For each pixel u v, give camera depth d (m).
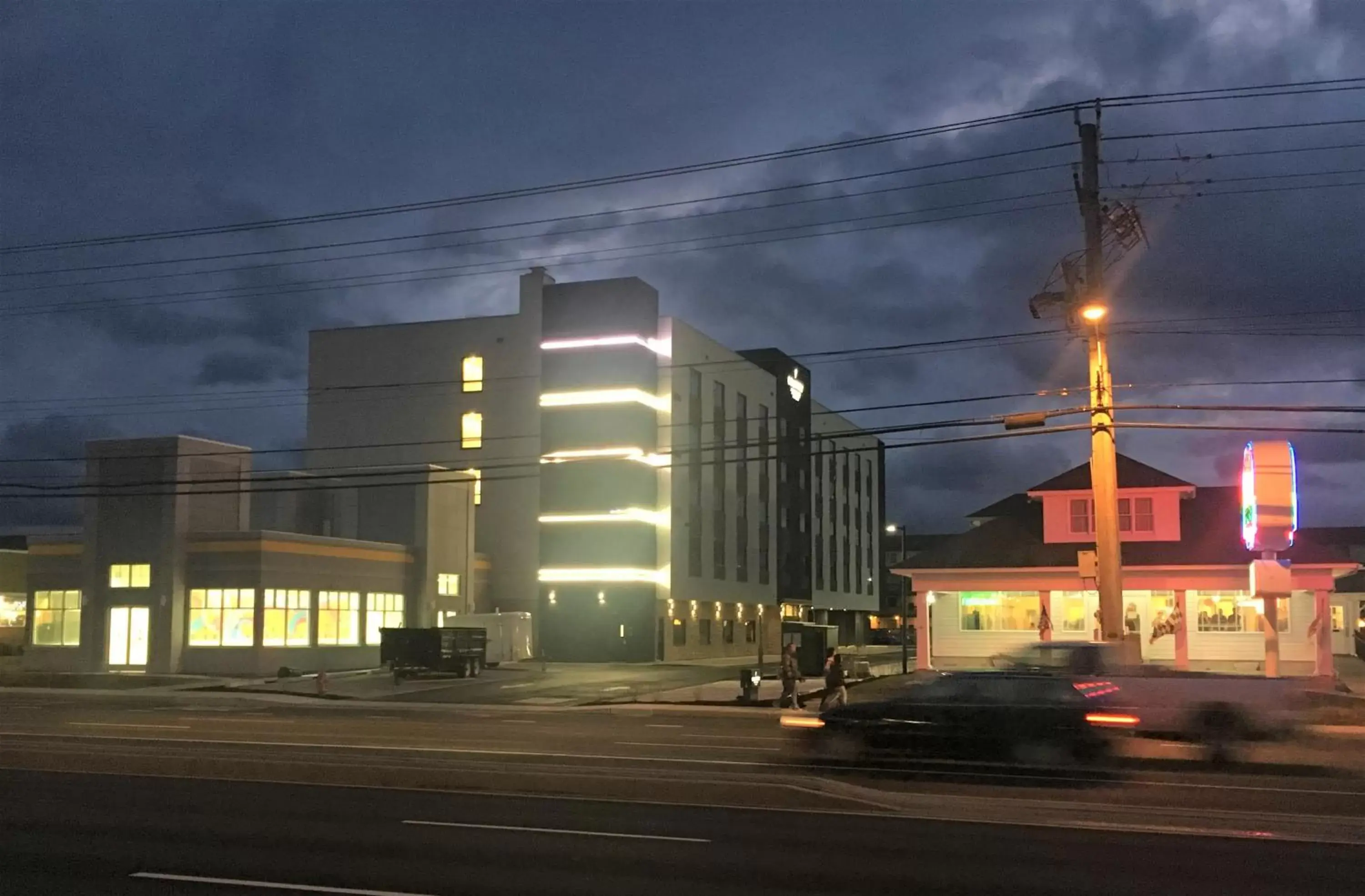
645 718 27.78
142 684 39.09
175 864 9.84
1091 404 25.11
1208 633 36.94
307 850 10.42
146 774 15.27
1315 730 16.88
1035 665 17.11
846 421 88.12
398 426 59.81
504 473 57.84
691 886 9.17
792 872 9.67
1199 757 16.06
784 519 73.12
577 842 10.82
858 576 89.81
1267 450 29.20
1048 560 37.25
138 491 43.81
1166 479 37.75
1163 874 9.67
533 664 52.09
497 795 13.56
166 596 42.84
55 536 45.72
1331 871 9.84
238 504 46.19
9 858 10.05
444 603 51.75
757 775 15.62
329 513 53.56
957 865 9.96
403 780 14.48
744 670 32.28
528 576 56.97
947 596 39.59
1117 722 16.00
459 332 59.38
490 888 9.04
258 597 42.22
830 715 16.59
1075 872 9.72
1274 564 28.38
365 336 60.97
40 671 44.31
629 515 54.88
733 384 65.88
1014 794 14.07
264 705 32.56
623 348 55.47
